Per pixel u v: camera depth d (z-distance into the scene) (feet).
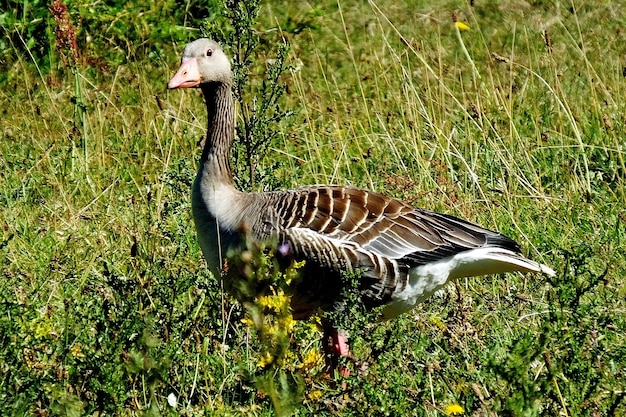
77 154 53.06
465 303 39.01
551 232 45.96
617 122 56.39
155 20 74.23
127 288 34.55
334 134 56.80
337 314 34.65
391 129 57.21
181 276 37.78
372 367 33.68
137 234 43.37
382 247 36.68
